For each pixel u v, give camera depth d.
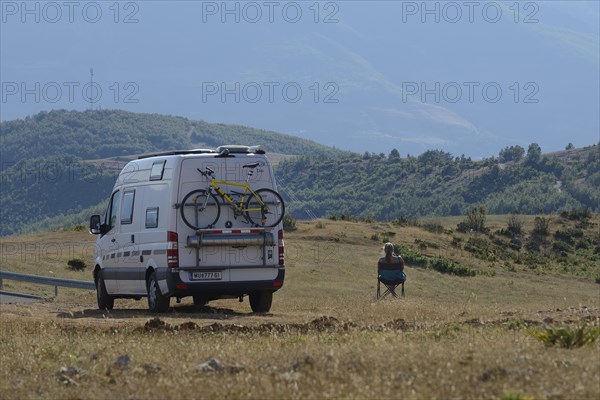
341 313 58.31
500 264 168.12
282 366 30.61
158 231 59.97
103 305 68.38
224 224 59.22
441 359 29.66
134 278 63.34
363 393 25.05
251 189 59.72
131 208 64.06
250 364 31.52
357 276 134.25
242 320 54.66
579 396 24.20
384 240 174.00
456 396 24.62
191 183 59.00
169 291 58.91
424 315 55.53
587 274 167.00
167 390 27.41
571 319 49.91
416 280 137.12
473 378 26.45
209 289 59.06
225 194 59.31
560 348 33.38
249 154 60.16
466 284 139.25
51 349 37.84
